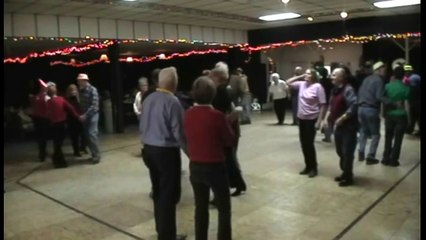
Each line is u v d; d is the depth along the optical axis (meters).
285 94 11.23
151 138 3.44
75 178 6.34
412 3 9.43
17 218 4.59
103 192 5.52
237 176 4.92
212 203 4.65
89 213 4.68
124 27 10.80
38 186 5.94
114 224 4.31
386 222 4.04
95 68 17.17
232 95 4.54
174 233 3.55
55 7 8.38
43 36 9.23
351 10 10.45
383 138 8.52
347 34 12.40
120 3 8.30
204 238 3.37
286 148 7.94
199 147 3.23
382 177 5.64
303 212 4.40
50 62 16.61
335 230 3.89
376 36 11.89
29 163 7.66
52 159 7.69
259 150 7.83
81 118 7.27
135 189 5.61
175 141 3.44
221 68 4.20
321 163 6.56
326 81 9.06
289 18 11.66
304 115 5.63
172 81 3.47
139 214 4.60
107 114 11.16
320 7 9.88
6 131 10.77
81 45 12.09
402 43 13.15
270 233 3.87
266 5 9.27
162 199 3.49
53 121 7.00
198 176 3.25
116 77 11.18
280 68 17.19
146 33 11.34
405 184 5.27
